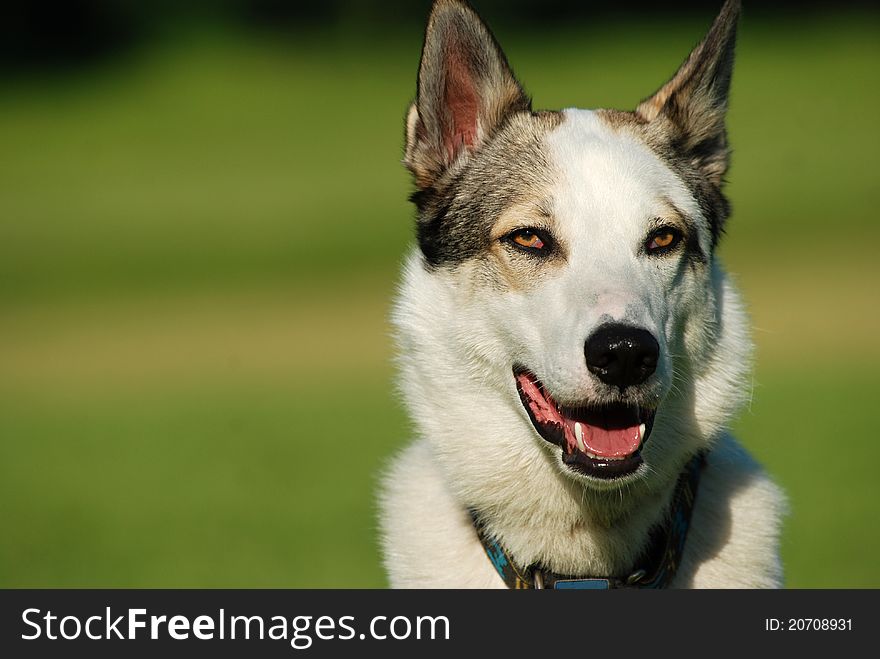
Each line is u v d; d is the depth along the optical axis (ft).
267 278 102.12
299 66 225.15
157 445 54.85
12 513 44.29
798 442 49.34
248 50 231.91
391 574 21.76
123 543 40.40
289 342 79.71
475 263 20.49
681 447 20.11
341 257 108.47
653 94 22.81
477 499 20.63
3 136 190.19
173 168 166.40
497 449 20.36
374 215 127.34
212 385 68.69
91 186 156.15
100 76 223.51
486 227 20.47
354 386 66.49
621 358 18.04
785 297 83.25
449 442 20.77
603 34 219.41
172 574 36.73
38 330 87.35
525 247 19.95
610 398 18.42
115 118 199.52
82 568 37.88
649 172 20.34
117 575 37.01
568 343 18.67
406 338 21.43
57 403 66.08
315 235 118.93
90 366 75.77
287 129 189.16
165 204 141.38
